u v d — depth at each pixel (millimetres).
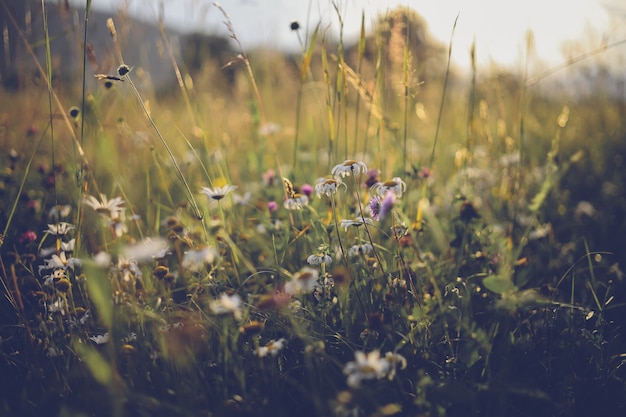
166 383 708
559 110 1872
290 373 755
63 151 1255
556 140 1211
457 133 1548
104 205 825
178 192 1209
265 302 741
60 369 742
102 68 1101
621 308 926
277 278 878
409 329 790
